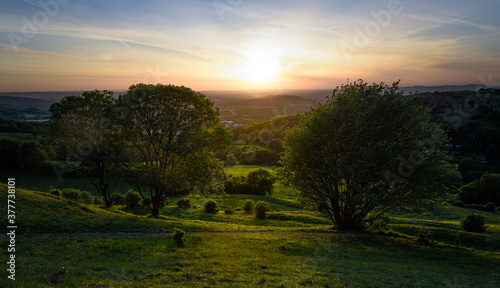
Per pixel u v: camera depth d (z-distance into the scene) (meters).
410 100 27.64
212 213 48.34
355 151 26.34
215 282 11.23
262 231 27.56
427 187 26.88
